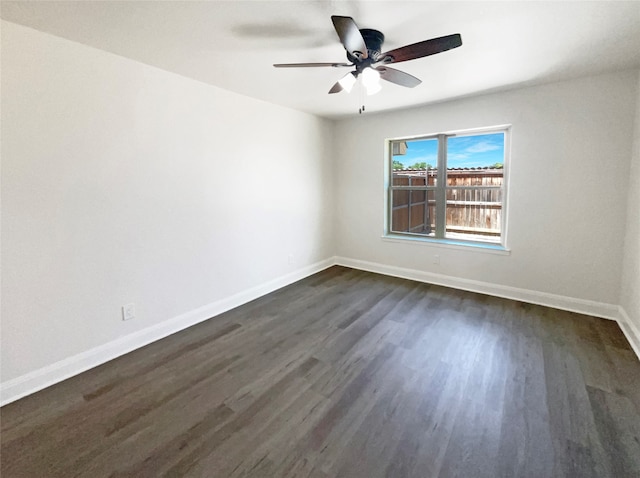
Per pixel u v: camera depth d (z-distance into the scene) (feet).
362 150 15.62
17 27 6.52
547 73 9.64
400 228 15.72
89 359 8.04
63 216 7.41
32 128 6.84
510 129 11.72
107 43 7.43
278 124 13.14
